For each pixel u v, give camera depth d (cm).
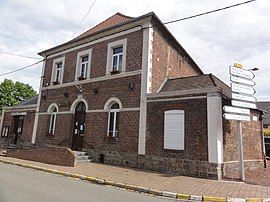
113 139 1290
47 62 1831
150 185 808
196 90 1067
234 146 1130
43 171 1076
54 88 1702
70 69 1631
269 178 1070
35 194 633
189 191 747
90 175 947
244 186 842
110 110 1369
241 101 996
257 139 1423
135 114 1241
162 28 1371
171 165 1080
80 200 602
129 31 1368
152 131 1167
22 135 1881
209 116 1015
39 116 1756
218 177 954
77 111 1534
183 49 1642
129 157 1212
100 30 1459
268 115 2953
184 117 1088
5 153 1577
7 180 806
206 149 1001
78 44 1617
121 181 854
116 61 1426
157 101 1184
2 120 2156
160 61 1371
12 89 3462
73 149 1475
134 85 1275
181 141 1073
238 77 1012
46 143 1633
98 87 1430
